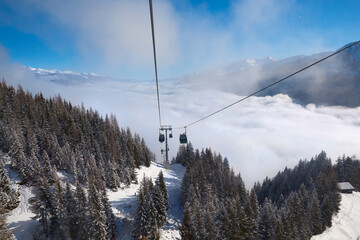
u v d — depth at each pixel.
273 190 109.62
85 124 108.00
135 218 49.00
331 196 82.00
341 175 123.50
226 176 84.50
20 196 59.03
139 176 93.19
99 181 62.97
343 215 85.06
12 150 64.50
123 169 84.06
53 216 44.34
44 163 68.00
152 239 48.75
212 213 59.06
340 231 74.69
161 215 51.88
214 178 83.44
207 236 47.03
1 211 31.72
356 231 76.44
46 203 44.78
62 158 78.00
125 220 55.72
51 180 64.69
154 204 51.78
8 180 55.94
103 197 48.75
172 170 114.56
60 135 96.94
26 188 62.03
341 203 94.44
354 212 88.75
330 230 73.62
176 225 60.03
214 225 48.19
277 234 48.28
